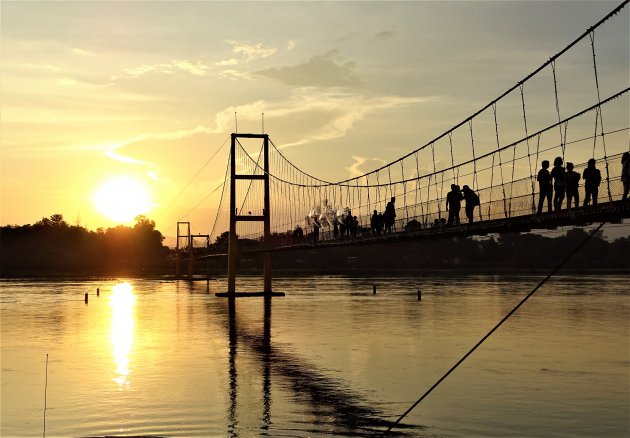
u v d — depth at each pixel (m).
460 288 130.88
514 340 54.81
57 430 29.20
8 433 28.84
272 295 109.81
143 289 142.62
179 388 37.25
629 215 24.30
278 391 36.50
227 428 29.58
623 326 64.12
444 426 29.77
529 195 31.31
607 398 34.38
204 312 83.06
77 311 85.31
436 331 61.50
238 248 112.56
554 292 114.69
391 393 35.88
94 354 49.41
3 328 65.88
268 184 105.69
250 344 54.50
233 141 107.81
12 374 41.34
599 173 25.98
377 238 51.59
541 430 29.19
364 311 81.81
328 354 48.97
